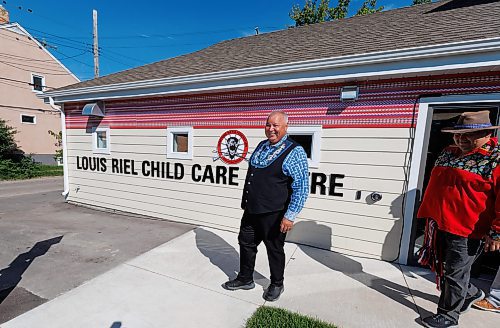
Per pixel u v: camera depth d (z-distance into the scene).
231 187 4.14
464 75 2.66
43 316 2.03
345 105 3.23
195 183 4.47
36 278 2.65
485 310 2.20
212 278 2.67
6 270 2.82
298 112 3.51
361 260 3.18
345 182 3.30
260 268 2.92
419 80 2.85
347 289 2.50
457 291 1.91
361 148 3.19
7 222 4.63
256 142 3.86
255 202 2.21
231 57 4.88
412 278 2.74
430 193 2.10
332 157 3.35
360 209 3.25
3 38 13.05
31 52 14.25
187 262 3.03
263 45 5.38
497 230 1.73
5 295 2.34
